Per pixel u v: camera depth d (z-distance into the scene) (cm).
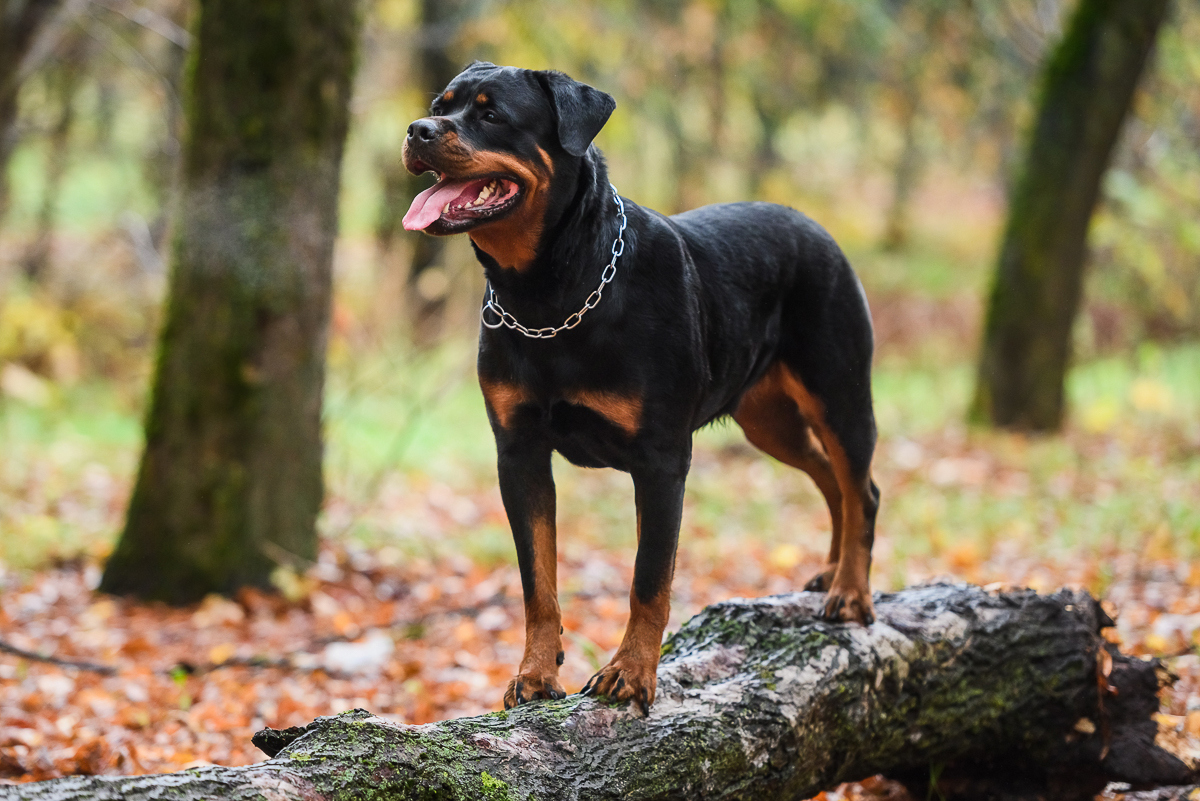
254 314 718
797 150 2489
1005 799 432
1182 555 721
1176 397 1352
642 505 373
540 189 358
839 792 448
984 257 2497
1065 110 1200
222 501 721
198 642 649
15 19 961
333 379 1392
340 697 545
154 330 1495
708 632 400
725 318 407
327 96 721
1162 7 1179
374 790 278
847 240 2464
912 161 2547
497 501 1025
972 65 1786
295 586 723
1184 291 1672
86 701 523
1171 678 445
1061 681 424
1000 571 720
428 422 1298
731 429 1312
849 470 440
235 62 704
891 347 1955
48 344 1429
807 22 1847
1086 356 1716
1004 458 1087
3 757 435
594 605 702
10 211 1745
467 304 1498
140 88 1667
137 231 1464
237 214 711
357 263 1664
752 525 917
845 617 409
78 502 965
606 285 365
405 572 798
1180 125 1628
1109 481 963
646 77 1767
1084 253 1225
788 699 364
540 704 338
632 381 367
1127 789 430
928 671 404
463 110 362
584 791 313
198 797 254
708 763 338
